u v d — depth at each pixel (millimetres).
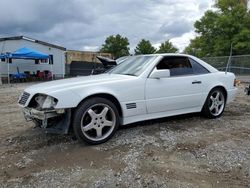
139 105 5082
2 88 16516
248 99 9438
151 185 3324
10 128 5996
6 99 11141
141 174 3592
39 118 4488
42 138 5117
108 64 9547
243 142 4691
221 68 20672
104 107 4699
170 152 4277
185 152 4270
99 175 3598
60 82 4953
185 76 5734
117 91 4840
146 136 5000
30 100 4719
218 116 6367
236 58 19297
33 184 3432
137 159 4039
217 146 4492
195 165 3842
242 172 3637
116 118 4820
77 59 33594
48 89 4504
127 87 4945
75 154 4289
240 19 38469
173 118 6242
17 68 24391
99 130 4660
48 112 4379
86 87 4582
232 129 5465
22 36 24688
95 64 22344
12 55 20516
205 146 4496
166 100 5410
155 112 5336
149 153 4238
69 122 4531
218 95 6324
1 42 23984
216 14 41156
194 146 4496
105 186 3328
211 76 6160
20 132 5617
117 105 4949
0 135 5488
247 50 37500
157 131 5285
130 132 5238
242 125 5766
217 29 40188
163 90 5359
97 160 4051
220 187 3273
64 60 27969
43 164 3982
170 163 3904
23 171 3793
